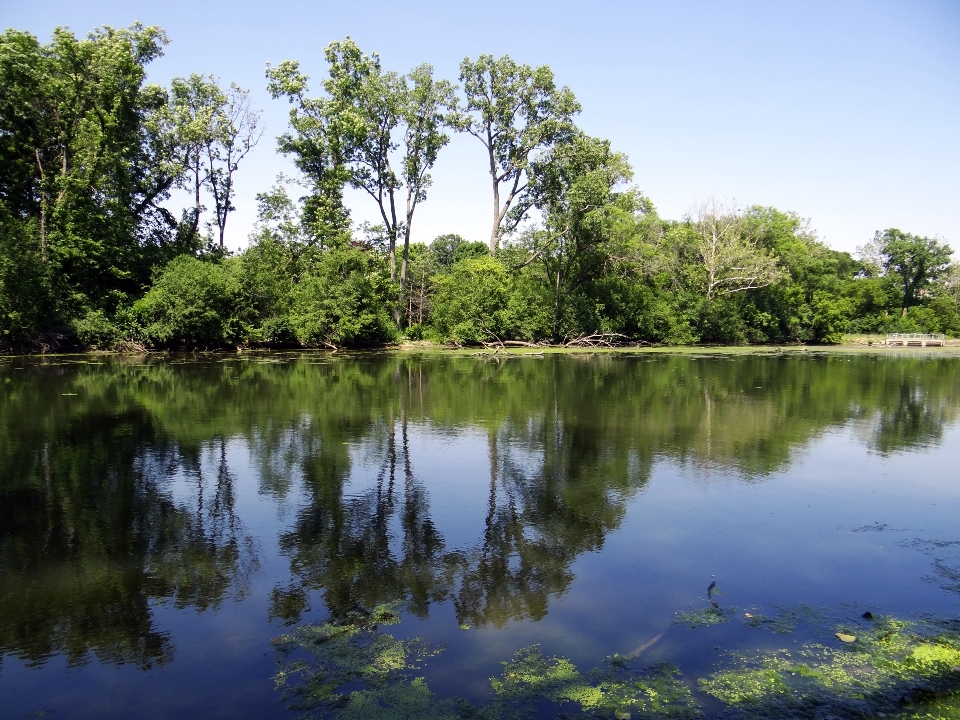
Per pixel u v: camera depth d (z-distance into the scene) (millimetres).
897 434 12055
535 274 43156
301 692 4152
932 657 4523
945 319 62031
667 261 43344
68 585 5719
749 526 7129
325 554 6363
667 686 4203
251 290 33938
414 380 20578
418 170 41125
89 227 30344
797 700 4047
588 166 39875
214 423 12773
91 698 4113
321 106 37844
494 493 8305
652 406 15180
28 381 19156
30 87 28109
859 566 6078
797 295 49156
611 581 5762
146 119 34969
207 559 6254
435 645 4723
